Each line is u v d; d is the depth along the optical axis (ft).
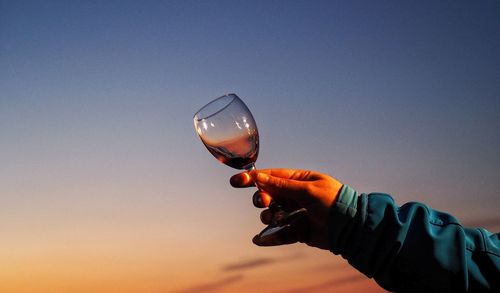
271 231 3.40
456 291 2.60
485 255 2.63
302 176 3.33
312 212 2.98
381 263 2.69
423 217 2.72
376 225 2.73
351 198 2.83
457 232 2.67
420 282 2.65
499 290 2.58
